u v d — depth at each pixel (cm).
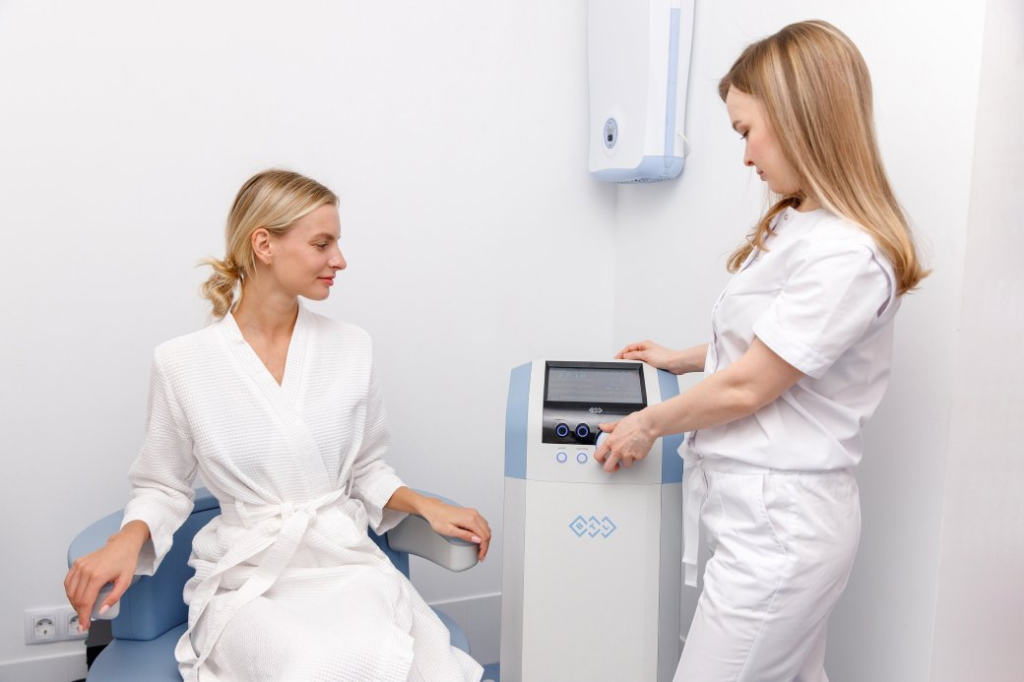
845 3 150
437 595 215
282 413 136
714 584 121
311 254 135
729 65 178
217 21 180
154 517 130
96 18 172
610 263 225
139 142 177
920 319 137
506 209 211
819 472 117
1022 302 137
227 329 137
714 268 187
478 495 218
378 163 197
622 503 134
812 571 115
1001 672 148
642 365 145
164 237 181
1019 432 141
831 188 112
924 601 138
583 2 213
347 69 192
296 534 131
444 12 199
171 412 135
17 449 176
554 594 135
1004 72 128
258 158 187
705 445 124
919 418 138
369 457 153
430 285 206
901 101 139
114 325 180
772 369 112
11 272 172
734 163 178
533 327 219
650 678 136
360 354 147
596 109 205
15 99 168
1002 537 142
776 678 121
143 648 137
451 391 212
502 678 140
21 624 180
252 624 122
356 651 115
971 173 128
